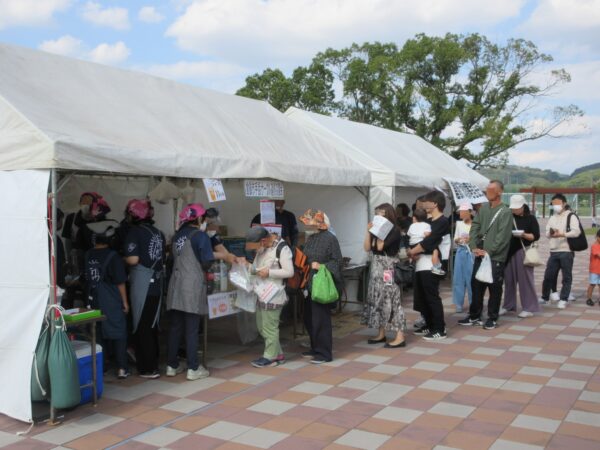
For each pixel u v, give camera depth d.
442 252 7.04
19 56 5.31
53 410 4.25
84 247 5.59
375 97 29.64
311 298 5.94
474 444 3.88
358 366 5.86
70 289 5.79
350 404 4.71
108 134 4.80
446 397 4.85
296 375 5.57
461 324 7.84
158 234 5.46
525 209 8.17
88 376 4.69
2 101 4.37
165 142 5.33
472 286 7.66
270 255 5.77
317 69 30.58
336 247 6.00
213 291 5.79
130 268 5.38
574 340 6.87
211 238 5.68
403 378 5.42
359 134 10.85
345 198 8.96
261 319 5.91
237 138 6.53
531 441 3.92
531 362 5.92
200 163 5.39
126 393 5.03
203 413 4.53
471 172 13.85
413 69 28.08
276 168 6.40
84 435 4.09
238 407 4.66
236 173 5.86
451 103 28.62
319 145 8.23
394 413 4.48
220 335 7.42
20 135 4.24
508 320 8.12
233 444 3.93
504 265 7.51
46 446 3.89
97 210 5.47
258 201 9.61
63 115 4.71
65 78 5.50
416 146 13.05
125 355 5.43
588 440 3.93
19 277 4.28
